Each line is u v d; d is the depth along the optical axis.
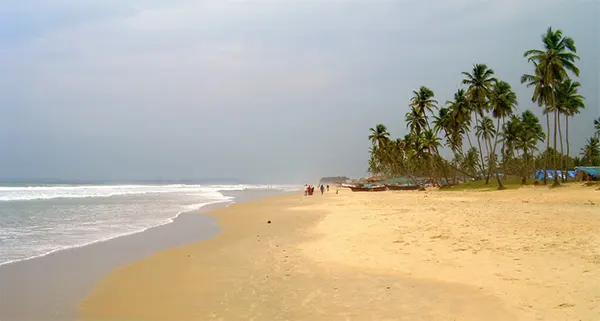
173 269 10.73
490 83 52.16
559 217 16.84
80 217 23.50
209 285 9.14
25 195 48.62
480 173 83.81
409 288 8.23
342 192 79.31
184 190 84.56
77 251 13.16
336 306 7.40
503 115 54.25
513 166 94.94
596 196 28.98
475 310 6.82
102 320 7.08
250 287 8.88
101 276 10.04
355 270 9.86
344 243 13.49
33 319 7.11
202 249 13.67
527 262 9.45
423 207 26.02
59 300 8.20
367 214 23.16
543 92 46.44
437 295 7.70
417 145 73.75
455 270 9.29
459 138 65.25
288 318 6.89
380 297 7.79
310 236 15.98
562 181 48.84
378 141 82.69
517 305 6.88
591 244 10.95
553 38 43.47
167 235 16.95
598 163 84.38
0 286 9.11
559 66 41.97
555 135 45.22
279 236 16.39
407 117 70.88
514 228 14.20
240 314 7.19
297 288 8.65
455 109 59.47
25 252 12.86
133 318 7.15
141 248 13.83
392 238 13.75
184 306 7.75
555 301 6.90
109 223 20.80
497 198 33.97
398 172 112.19
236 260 11.76
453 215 19.23
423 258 10.62
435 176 83.50
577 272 8.37
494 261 9.76
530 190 40.53
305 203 39.00
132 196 51.00
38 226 19.14
